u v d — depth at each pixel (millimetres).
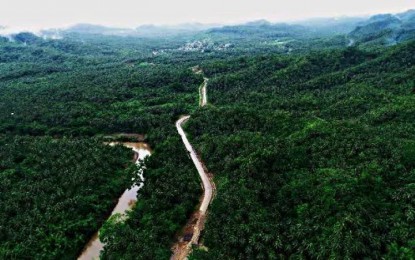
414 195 109125
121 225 129250
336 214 108875
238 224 118938
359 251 99500
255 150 153000
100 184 159500
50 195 146750
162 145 185125
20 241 125438
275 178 134875
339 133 150000
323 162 136750
